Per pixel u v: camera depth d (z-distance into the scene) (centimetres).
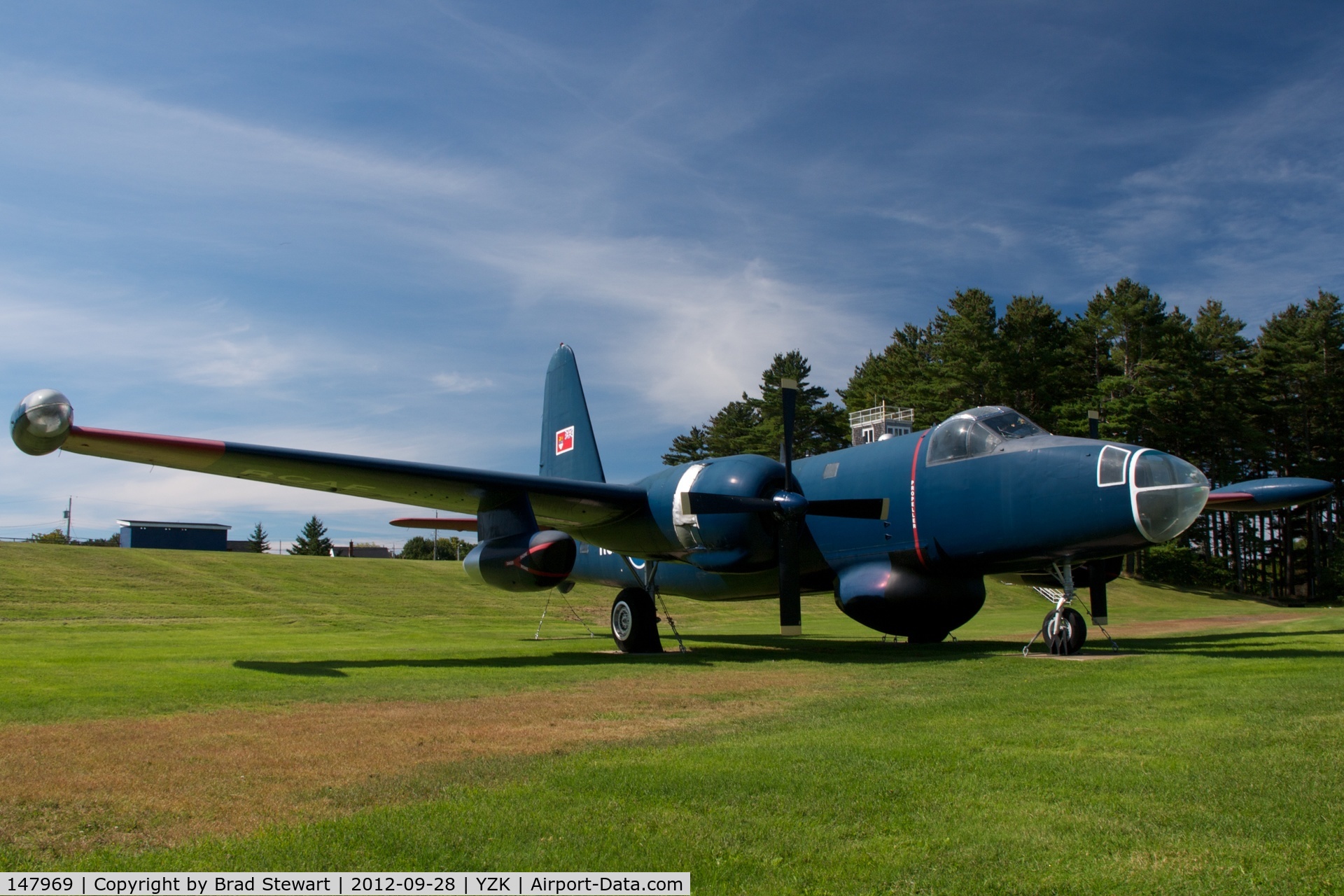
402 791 414
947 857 318
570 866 313
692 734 559
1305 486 1323
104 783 433
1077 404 4728
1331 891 281
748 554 1185
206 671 923
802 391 5550
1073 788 402
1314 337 5306
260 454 1045
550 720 618
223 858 325
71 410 906
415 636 1675
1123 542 977
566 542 1155
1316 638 1380
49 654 1112
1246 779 408
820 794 399
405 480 1167
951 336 4862
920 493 1140
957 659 1045
